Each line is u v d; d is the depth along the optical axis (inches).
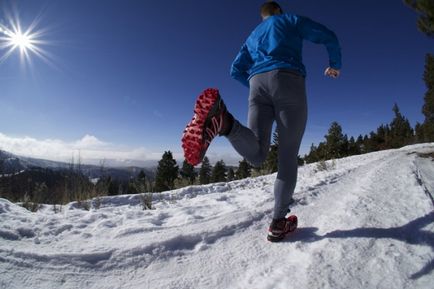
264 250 79.6
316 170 303.3
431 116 1024.2
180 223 103.6
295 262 69.8
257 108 82.9
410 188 131.2
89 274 68.6
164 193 213.5
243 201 153.6
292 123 79.4
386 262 64.7
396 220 87.8
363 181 170.6
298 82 80.1
